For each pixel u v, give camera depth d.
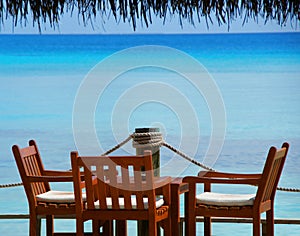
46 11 7.87
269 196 7.95
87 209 7.65
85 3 7.81
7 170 25.58
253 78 52.31
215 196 7.92
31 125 36.94
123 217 7.55
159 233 8.37
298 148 30.12
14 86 49.53
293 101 41.56
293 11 7.88
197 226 14.72
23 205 18.73
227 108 39.53
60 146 31.30
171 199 7.87
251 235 13.53
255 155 28.95
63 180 7.82
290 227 14.67
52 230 8.35
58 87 49.31
